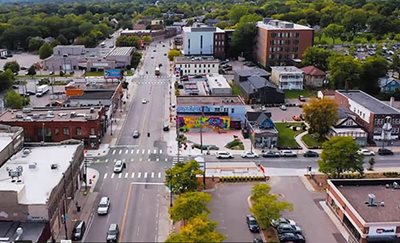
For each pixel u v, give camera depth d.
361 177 97.38
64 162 87.81
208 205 85.25
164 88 182.38
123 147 116.25
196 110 130.50
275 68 190.25
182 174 84.12
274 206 72.88
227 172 100.56
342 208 78.88
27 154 92.19
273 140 116.25
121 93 161.50
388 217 73.00
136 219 79.81
